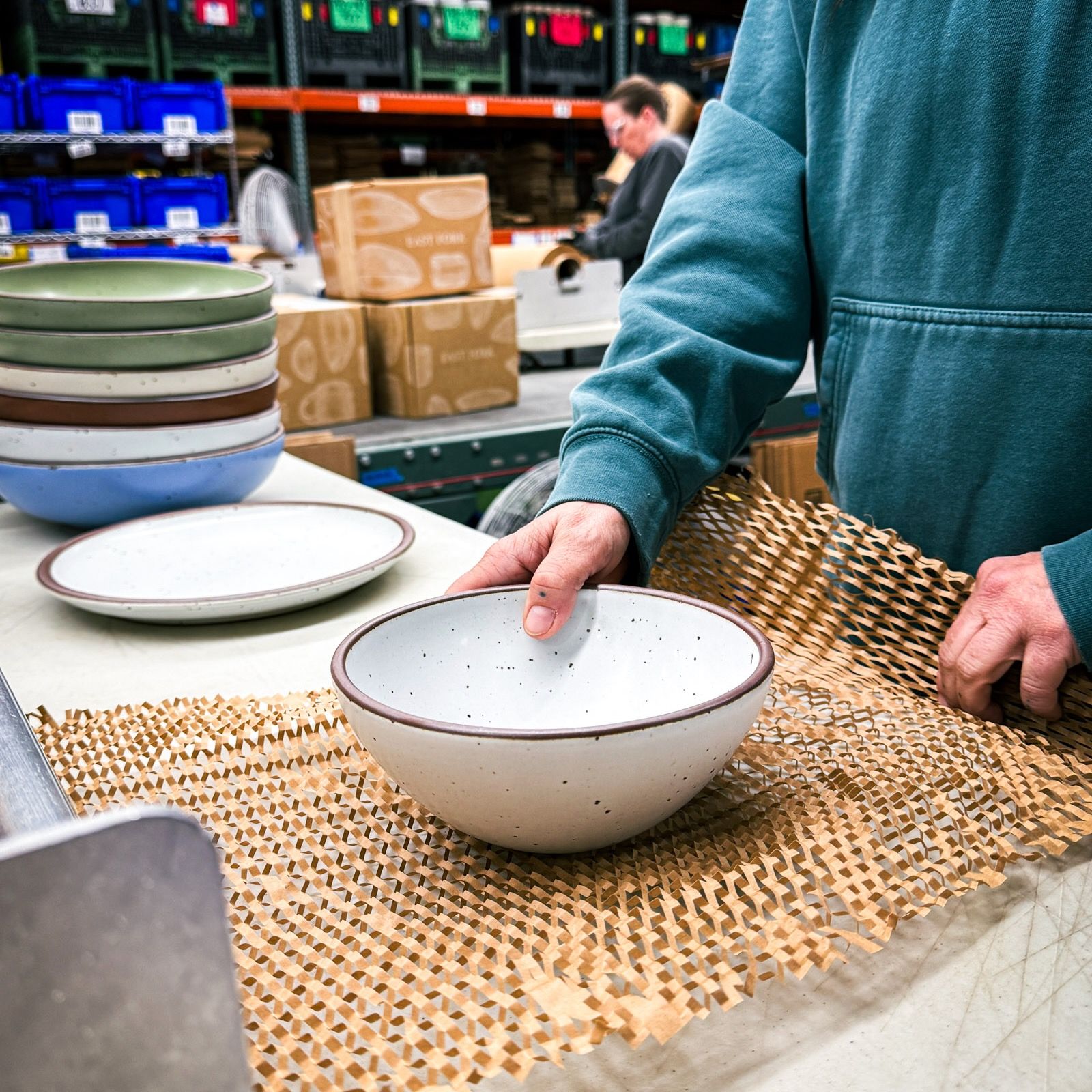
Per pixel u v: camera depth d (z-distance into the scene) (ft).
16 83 11.98
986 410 2.28
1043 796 1.63
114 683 2.40
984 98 2.12
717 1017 1.33
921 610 2.18
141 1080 0.82
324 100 14.39
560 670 1.94
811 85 2.55
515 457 7.59
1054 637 1.82
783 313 2.60
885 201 2.38
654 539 2.16
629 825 1.48
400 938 1.37
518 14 15.94
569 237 16.19
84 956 0.77
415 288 8.14
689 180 2.79
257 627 2.76
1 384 3.36
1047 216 2.10
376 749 1.49
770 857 1.48
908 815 1.59
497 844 1.56
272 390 3.72
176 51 13.43
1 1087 0.76
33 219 12.45
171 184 13.03
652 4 17.85
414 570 3.17
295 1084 1.15
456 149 17.93
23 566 3.38
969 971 1.39
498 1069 1.09
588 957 1.26
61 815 1.13
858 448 2.61
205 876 0.81
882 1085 1.20
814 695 2.06
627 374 2.35
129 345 3.26
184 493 3.52
